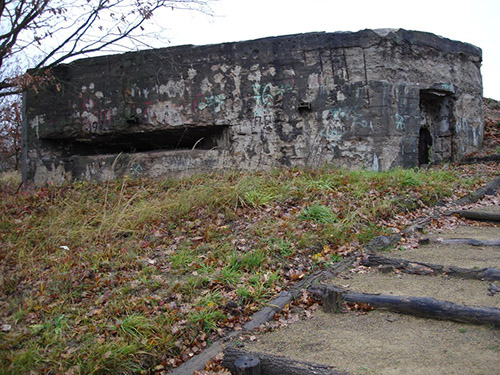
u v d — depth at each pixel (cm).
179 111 880
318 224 515
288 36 840
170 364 316
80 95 920
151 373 311
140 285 410
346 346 312
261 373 297
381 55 814
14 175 1189
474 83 1025
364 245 485
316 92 828
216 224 551
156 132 911
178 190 709
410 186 652
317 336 331
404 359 287
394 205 583
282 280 414
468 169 838
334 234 491
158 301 378
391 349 302
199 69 869
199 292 393
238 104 856
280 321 358
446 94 949
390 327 335
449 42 952
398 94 830
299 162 832
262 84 845
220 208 589
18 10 686
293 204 592
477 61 1034
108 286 417
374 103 805
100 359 303
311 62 830
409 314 350
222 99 862
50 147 959
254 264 435
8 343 326
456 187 699
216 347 327
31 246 526
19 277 446
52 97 934
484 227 558
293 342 325
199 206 601
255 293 382
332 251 467
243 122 854
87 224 585
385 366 281
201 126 879
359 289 389
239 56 853
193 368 307
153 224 566
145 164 883
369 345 311
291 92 835
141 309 366
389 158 807
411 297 355
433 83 910
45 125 941
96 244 525
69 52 748
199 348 332
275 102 841
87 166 910
